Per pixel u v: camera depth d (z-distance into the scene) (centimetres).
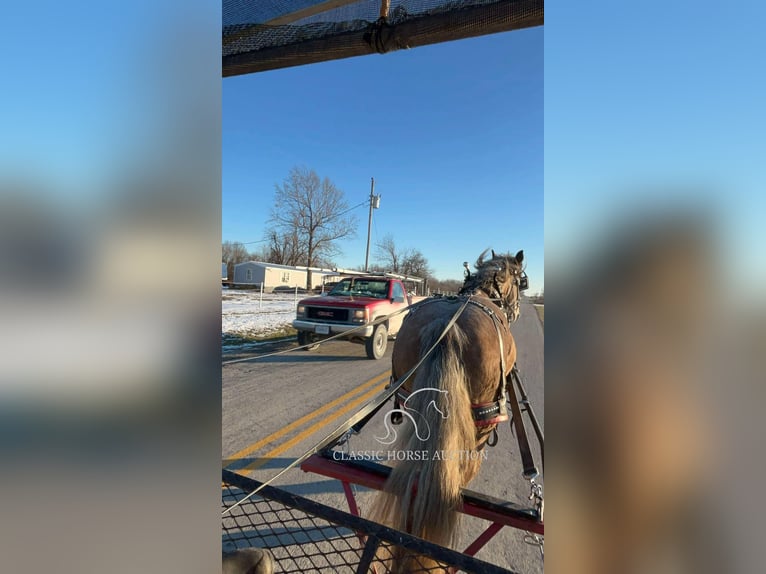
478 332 215
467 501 196
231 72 179
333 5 157
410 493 170
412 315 247
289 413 454
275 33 168
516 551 250
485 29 140
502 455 372
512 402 238
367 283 781
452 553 118
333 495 304
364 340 700
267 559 125
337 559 222
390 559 142
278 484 315
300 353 763
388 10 152
